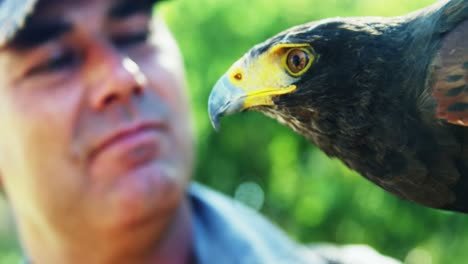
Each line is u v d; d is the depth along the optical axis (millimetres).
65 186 704
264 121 1207
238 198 1307
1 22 695
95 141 699
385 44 672
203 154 1255
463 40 657
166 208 715
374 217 1123
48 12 696
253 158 1271
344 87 673
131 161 702
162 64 729
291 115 690
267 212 1301
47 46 697
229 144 1251
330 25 674
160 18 755
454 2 665
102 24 708
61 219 714
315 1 1179
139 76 705
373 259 842
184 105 742
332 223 1156
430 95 659
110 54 703
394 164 678
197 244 787
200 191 842
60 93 698
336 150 695
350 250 854
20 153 707
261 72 686
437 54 660
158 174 706
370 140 678
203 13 1221
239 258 782
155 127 710
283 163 1222
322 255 846
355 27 674
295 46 674
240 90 689
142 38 727
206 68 1195
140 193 700
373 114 673
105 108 699
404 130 669
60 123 697
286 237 851
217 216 811
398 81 668
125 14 718
